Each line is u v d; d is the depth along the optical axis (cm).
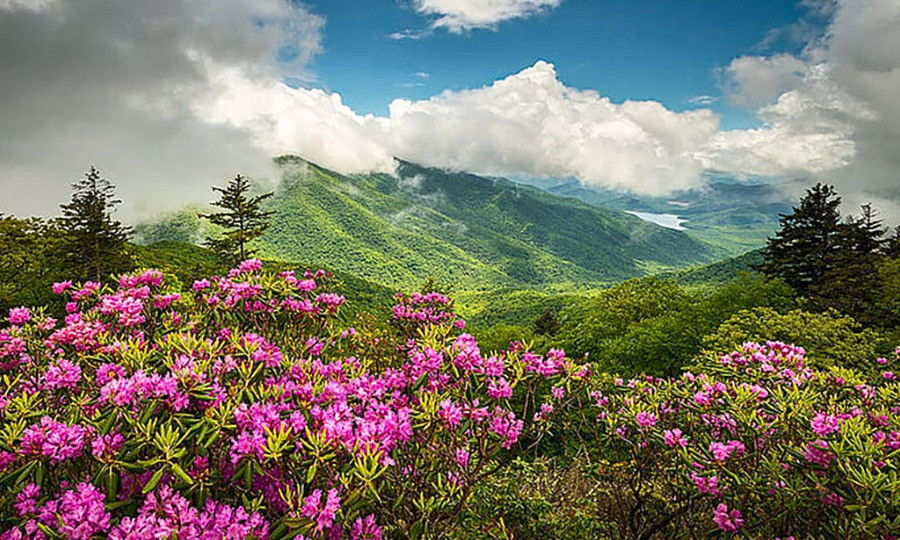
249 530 196
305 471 220
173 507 197
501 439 296
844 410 363
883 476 244
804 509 292
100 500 199
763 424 321
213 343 303
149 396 227
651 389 460
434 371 315
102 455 206
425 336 348
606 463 418
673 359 1582
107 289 402
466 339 326
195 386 236
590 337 1981
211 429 221
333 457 212
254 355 283
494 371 311
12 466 215
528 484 489
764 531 302
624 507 420
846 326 1288
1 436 212
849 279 2039
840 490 260
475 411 296
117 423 224
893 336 1428
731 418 354
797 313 1260
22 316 346
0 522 210
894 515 259
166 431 211
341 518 214
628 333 1727
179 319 376
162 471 198
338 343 445
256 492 228
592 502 457
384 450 232
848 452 262
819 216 2392
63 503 197
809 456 276
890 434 294
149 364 279
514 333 1934
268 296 389
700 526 348
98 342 308
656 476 389
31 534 202
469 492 297
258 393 258
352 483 222
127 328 348
